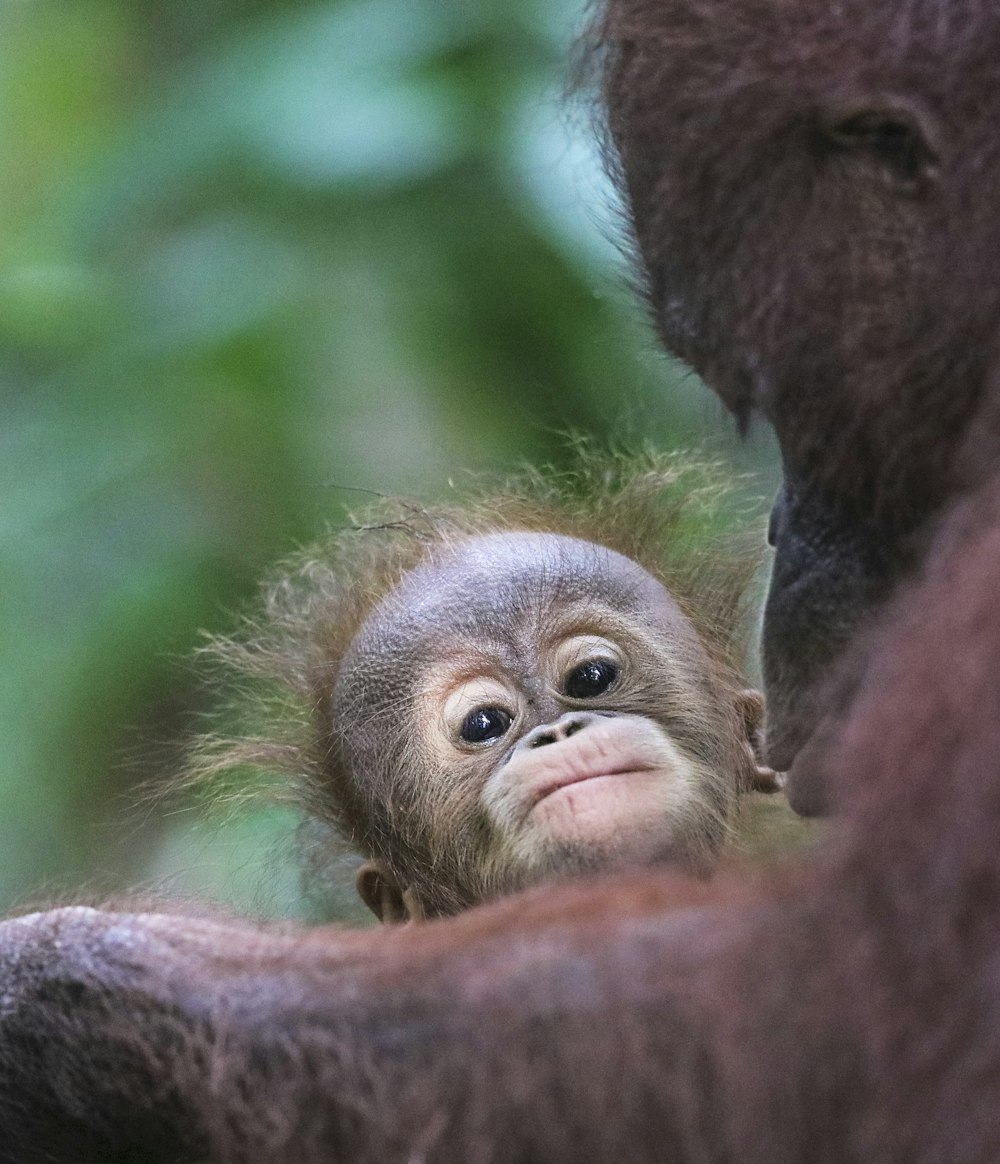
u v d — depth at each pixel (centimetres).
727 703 829
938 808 426
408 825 805
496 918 514
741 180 564
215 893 944
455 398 1245
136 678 1209
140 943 570
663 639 806
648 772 737
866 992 429
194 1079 538
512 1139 475
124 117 1510
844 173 550
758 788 834
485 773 780
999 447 498
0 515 1268
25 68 1594
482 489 1002
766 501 946
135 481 1254
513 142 1266
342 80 1312
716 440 951
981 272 533
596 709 783
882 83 540
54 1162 579
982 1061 412
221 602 1220
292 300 1264
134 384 1280
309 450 1234
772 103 555
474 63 1309
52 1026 569
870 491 573
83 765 1208
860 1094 435
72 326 1323
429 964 504
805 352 564
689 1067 462
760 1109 447
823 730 577
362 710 823
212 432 1248
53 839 1198
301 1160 504
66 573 1238
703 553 920
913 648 454
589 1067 470
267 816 948
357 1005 505
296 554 1037
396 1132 487
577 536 903
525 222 1248
